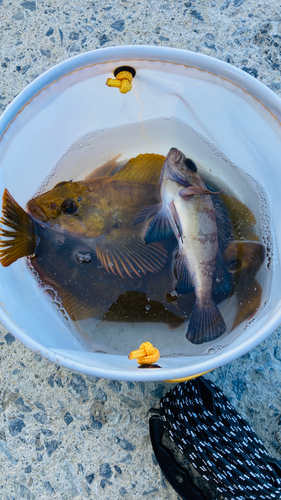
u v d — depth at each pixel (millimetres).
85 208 456
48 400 519
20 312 406
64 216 453
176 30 653
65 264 458
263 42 649
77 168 502
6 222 414
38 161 459
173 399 463
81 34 651
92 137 498
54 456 503
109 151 514
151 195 469
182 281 451
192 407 452
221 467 431
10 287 412
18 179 440
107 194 463
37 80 399
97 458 502
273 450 509
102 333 458
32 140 436
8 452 504
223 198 491
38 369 527
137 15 657
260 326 376
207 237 453
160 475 498
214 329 441
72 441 507
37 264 458
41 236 456
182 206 452
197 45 648
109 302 458
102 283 456
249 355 533
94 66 413
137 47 405
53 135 458
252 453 444
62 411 516
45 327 428
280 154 422
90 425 511
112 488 494
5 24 654
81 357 388
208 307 447
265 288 440
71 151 491
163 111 490
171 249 454
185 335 450
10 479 497
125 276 454
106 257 457
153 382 524
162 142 517
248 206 483
